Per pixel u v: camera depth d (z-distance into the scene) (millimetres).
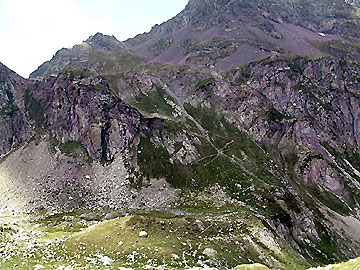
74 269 57844
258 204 151125
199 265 74000
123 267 63312
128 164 177375
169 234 93750
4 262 58594
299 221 146125
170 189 163750
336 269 46094
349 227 155125
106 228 93125
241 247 96188
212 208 145250
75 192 159250
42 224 125938
